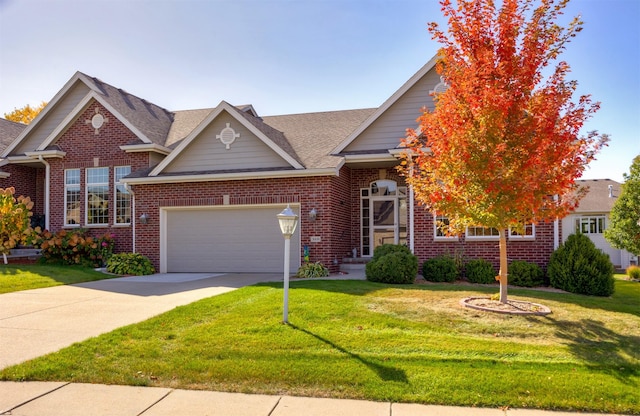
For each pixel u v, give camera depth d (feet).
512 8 28.09
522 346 22.67
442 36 29.84
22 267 50.24
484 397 17.66
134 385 19.39
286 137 62.13
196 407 17.28
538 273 43.01
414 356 21.45
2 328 26.71
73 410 17.02
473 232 48.32
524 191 26.55
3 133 75.77
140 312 30.48
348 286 37.81
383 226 57.62
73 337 25.00
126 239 60.90
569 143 27.50
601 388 18.16
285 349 22.47
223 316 28.30
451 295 33.86
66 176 64.23
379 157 51.42
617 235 66.64
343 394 18.20
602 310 29.91
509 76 28.25
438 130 29.40
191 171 55.21
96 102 63.46
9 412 16.81
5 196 54.39
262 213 52.95
